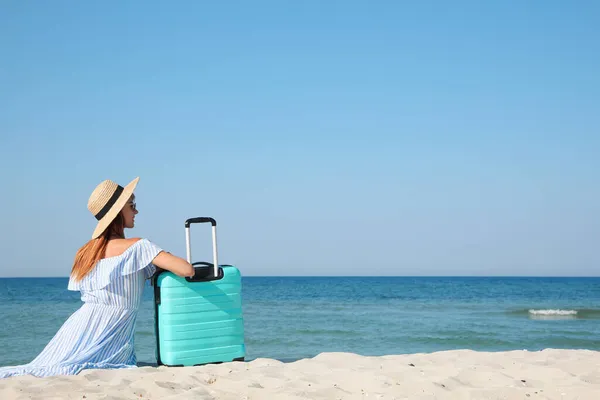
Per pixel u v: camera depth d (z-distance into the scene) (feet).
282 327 50.98
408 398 12.46
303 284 227.81
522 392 13.00
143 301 86.79
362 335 45.01
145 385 12.92
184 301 15.46
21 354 34.45
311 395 12.55
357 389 13.33
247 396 12.44
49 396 12.16
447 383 13.70
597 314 69.41
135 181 16.08
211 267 15.83
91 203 15.70
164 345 15.40
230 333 16.01
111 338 15.46
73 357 14.93
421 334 45.57
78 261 15.60
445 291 151.12
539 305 88.38
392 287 186.19
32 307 77.10
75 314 15.56
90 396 12.07
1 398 12.11
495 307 83.82
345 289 167.32
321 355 17.52
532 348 38.58
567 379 14.51
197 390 12.54
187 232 15.81
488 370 15.30
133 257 15.35
